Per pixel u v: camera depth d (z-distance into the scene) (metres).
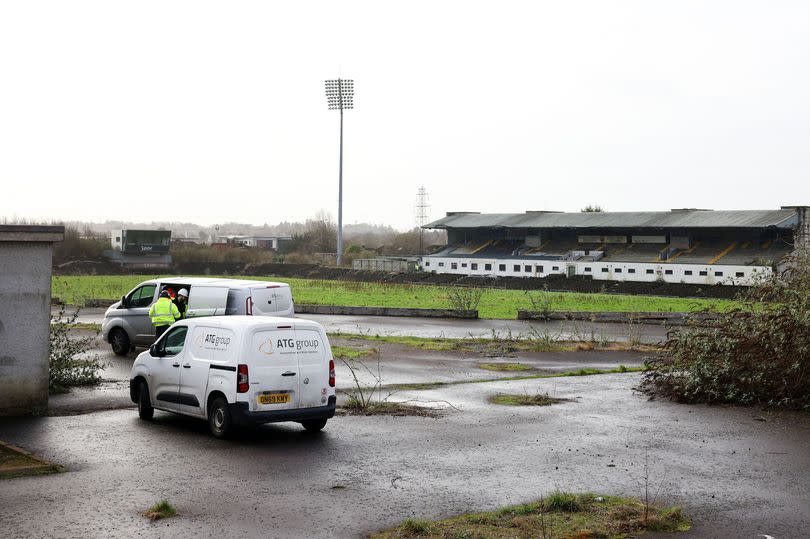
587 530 8.40
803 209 67.50
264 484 9.95
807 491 9.97
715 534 8.39
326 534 8.18
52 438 12.34
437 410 15.14
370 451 11.78
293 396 12.49
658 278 66.25
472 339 26.62
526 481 10.28
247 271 84.12
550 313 34.41
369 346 24.62
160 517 8.59
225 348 12.46
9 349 13.91
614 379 19.20
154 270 82.12
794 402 15.53
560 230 84.19
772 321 16.19
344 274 77.25
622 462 11.30
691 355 17.00
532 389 17.67
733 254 68.56
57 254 81.00
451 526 8.44
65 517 8.55
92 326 28.38
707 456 11.70
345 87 84.38
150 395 13.74
